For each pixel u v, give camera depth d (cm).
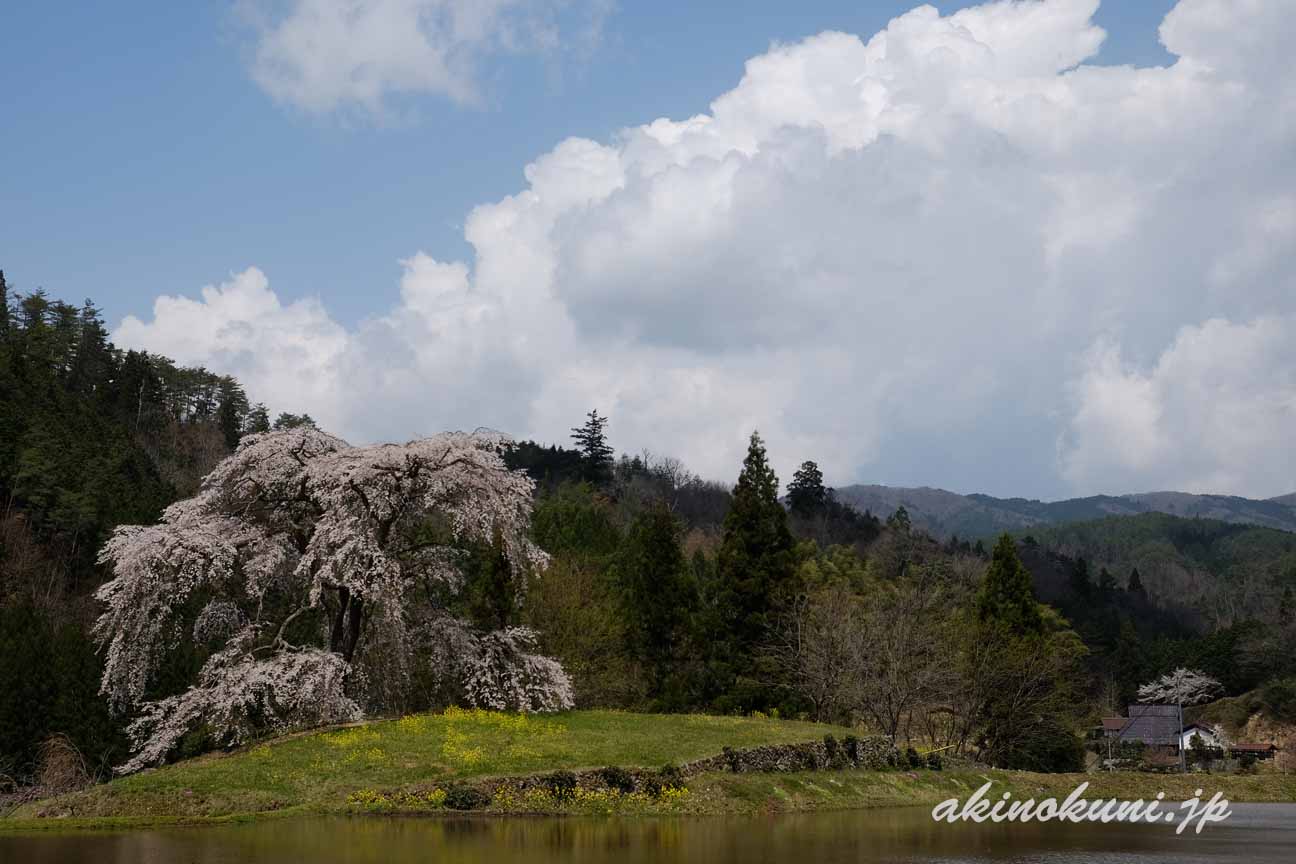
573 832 2186
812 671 4322
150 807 2283
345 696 3203
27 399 7950
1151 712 8712
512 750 2741
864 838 2339
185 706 3022
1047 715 4866
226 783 2406
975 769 3928
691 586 4744
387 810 2327
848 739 3375
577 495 9969
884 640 4341
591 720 3394
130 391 11606
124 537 3169
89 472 7144
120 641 3080
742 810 2641
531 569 3828
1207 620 13588
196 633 3356
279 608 3553
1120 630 11175
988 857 2117
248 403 13962
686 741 3017
